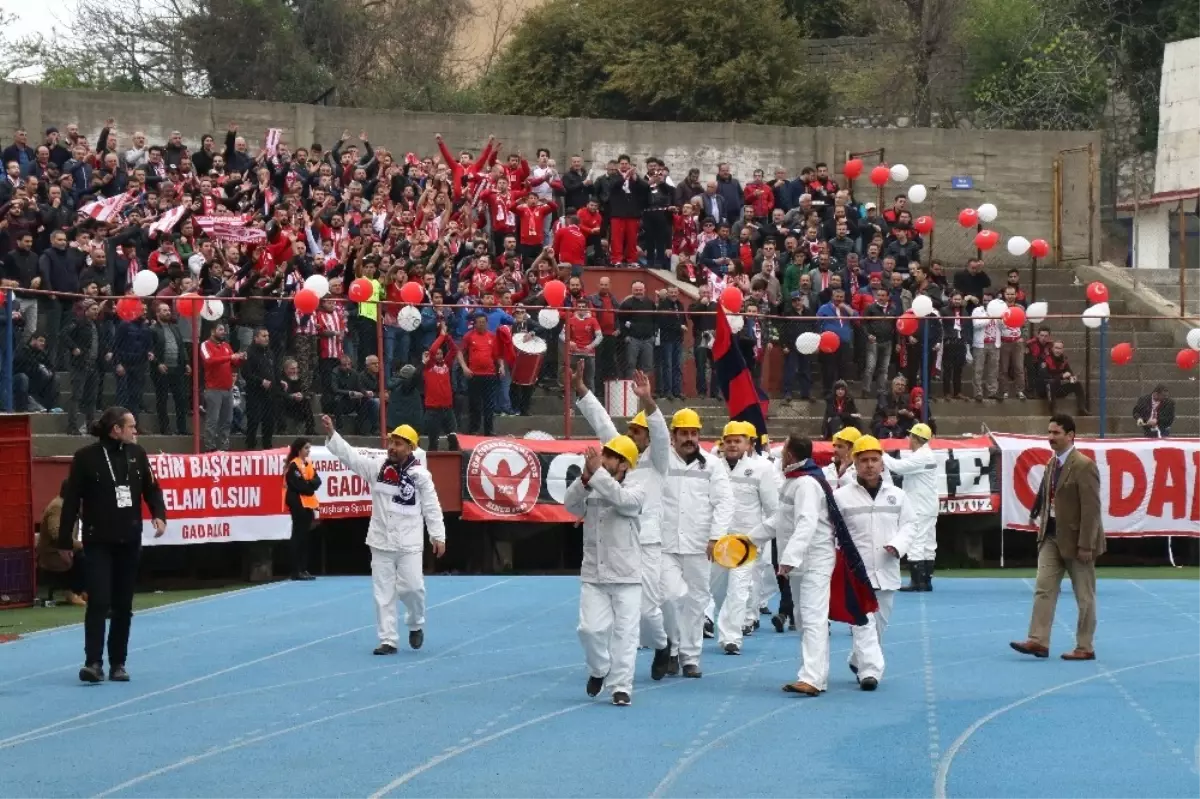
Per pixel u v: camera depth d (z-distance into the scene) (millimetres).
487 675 15055
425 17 56031
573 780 10492
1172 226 42688
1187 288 37500
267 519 23266
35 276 23859
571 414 25422
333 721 12664
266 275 24594
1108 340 33250
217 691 14133
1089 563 16344
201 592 22328
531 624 18828
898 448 26391
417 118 36250
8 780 10562
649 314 26094
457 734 12117
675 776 10625
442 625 18719
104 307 22516
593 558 13391
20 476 20656
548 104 48562
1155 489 26891
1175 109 43094
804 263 30125
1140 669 15719
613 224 32000
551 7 49656
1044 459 26609
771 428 27484
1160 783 10477
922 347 28188
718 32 47188
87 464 14430
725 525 14766
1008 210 39875
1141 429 29750
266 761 11133
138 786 10367
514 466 24734
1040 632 16375
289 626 18531
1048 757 11344
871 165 39344
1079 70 50125
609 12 48656
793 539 13734
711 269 30781
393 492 16516
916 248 33312
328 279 25562
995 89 50812
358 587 22500
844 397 26734
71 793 10195
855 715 13000
